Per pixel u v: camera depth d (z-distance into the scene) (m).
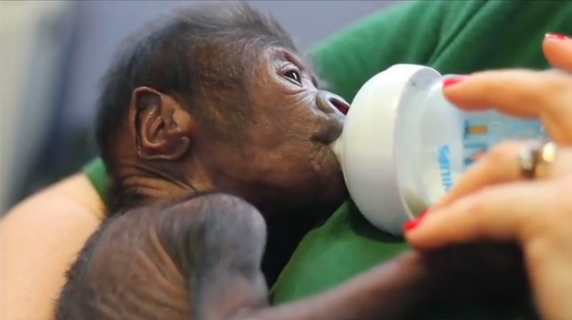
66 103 1.67
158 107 0.77
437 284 0.56
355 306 0.55
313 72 0.87
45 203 0.92
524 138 0.57
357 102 0.65
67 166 1.61
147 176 0.77
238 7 0.86
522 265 0.54
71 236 0.85
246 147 0.75
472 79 0.53
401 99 0.63
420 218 0.54
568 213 0.44
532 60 0.76
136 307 0.64
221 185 0.76
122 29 1.71
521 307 0.55
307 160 0.74
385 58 0.93
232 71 0.77
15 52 1.48
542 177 0.48
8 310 0.77
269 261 0.76
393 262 0.57
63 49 1.67
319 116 0.75
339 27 1.66
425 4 0.94
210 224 0.64
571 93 0.50
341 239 0.67
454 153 0.62
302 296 0.60
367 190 0.64
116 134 0.79
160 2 1.69
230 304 0.58
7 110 1.48
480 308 0.56
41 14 1.54
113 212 0.79
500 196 0.47
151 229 0.67
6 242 0.86
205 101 0.76
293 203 0.75
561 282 0.43
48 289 0.79
